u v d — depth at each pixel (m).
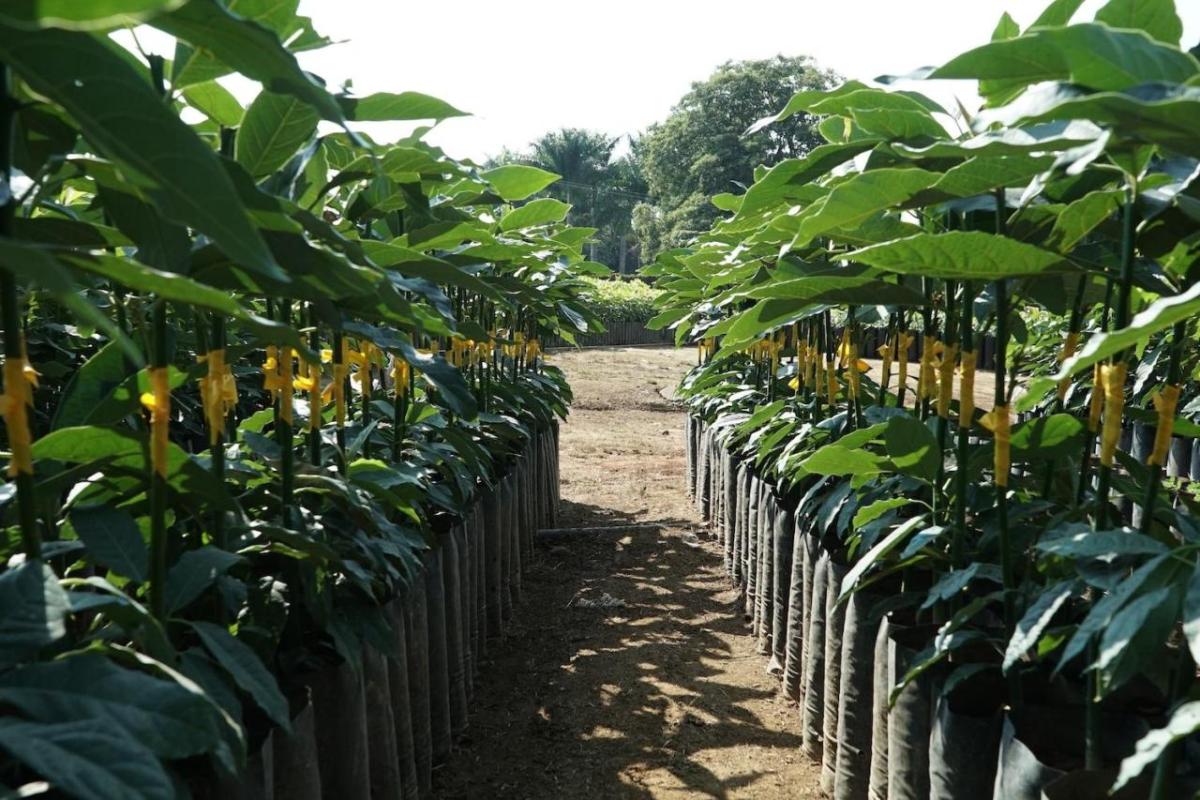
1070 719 1.67
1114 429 1.48
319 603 1.83
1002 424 1.69
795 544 3.17
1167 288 1.47
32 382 1.12
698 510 6.35
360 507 1.91
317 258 1.26
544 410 5.29
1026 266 1.45
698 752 3.01
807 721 2.90
